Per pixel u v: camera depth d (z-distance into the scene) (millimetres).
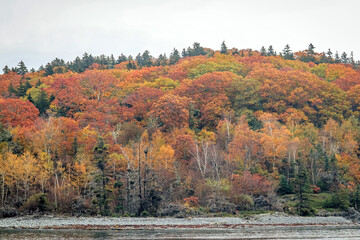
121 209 106875
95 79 193500
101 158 106875
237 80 178500
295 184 116750
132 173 106812
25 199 104500
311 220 102250
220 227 93750
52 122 125312
